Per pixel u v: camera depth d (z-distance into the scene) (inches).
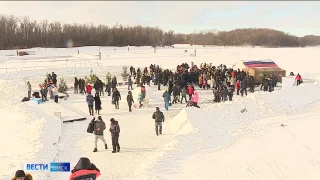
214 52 3299.7
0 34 4055.1
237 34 5935.0
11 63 2279.8
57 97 1021.8
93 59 2493.8
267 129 668.7
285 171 467.8
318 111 815.1
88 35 4525.1
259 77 1406.3
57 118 779.4
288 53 3107.8
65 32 4483.3
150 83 1405.0
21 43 4170.8
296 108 868.0
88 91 1009.5
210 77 1300.4
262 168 479.5
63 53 3257.9
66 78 1667.1
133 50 3614.7
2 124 758.5
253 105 828.0
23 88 1215.6
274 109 829.2
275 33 5925.2
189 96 1037.2
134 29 4911.4
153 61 2357.3
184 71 1355.8
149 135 690.2
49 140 622.5
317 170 467.2
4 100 1048.8
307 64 2233.0
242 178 445.4
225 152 548.7
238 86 1178.0
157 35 5022.1
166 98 934.4
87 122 798.5
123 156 564.1
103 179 463.5
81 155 571.8
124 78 1581.0
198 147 565.3
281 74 1429.6
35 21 4466.0
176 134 643.5
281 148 558.9
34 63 2257.6
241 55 2923.2
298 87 1016.2
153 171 462.3
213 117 733.9
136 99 1015.6
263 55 2945.4
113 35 4564.5
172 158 510.0
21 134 669.3
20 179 279.4
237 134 644.1
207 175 454.0
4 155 558.6
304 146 562.3
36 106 932.0
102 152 586.9
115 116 862.5
